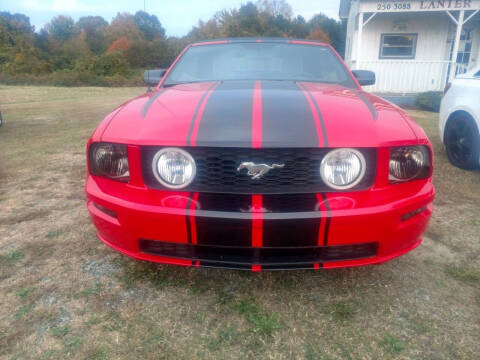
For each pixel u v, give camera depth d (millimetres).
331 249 1746
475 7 9898
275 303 1925
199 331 1730
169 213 1674
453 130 4242
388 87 11633
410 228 1809
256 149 1643
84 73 28297
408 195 1785
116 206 1771
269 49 3002
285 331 1732
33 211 3027
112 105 11375
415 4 10039
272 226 1634
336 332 1727
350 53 13711
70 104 11633
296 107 1893
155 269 2213
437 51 11609
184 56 3033
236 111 1848
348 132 1706
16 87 21375
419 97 10000
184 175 1688
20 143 5617
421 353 1606
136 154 1726
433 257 2359
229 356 1591
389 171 1736
